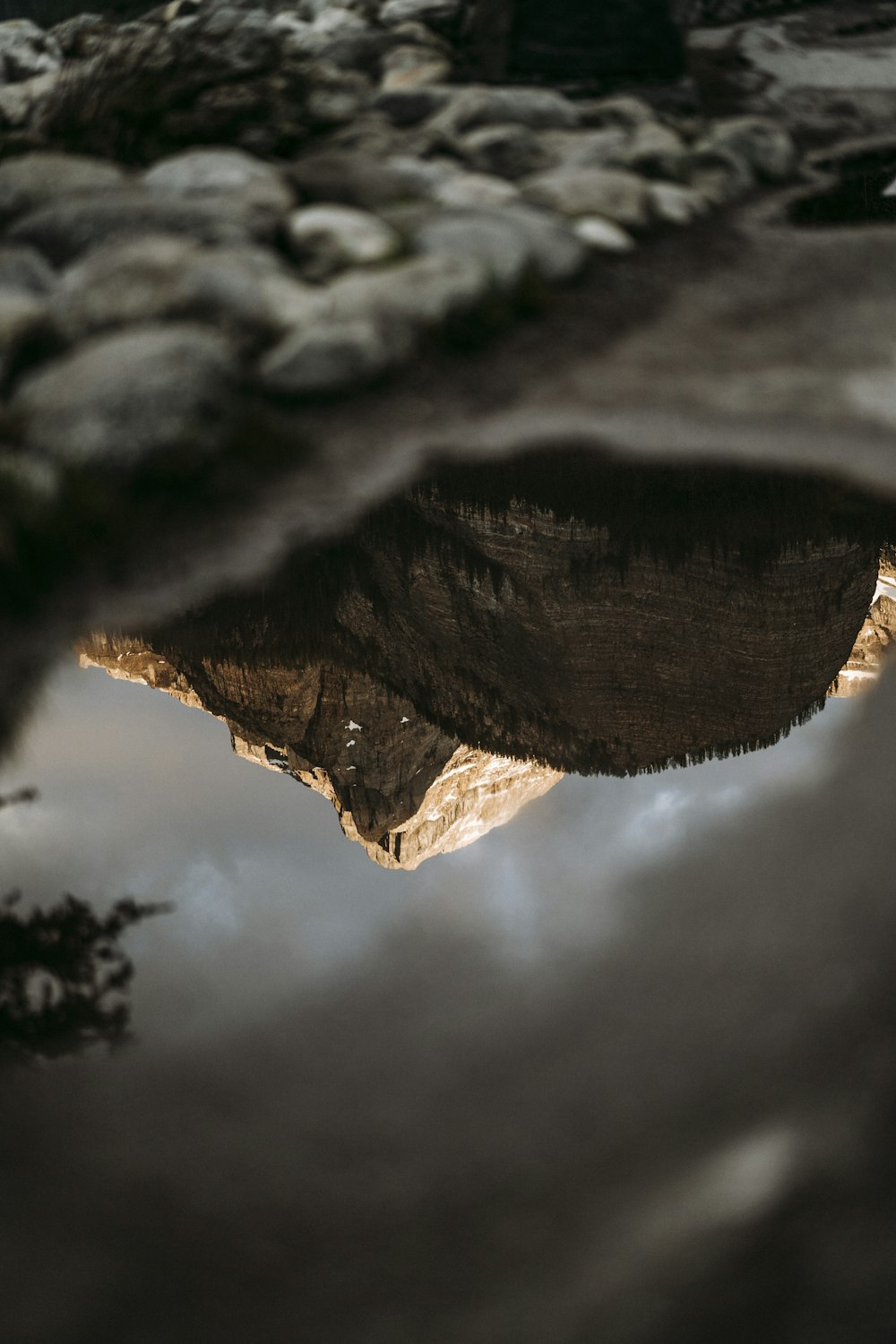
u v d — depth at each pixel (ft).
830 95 25.32
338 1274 16.81
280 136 21.13
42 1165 16.72
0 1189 16.02
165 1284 15.64
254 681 32.58
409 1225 18.11
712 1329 14.40
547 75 23.08
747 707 27.22
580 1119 20.74
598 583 25.64
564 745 28.58
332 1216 18.16
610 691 27.63
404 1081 22.11
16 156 22.40
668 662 26.86
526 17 22.68
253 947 25.86
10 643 12.39
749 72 26.23
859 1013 20.72
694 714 27.61
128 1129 18.21
